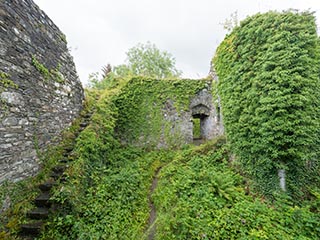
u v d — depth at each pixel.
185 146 9.80
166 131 9.98
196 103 10.56
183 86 10.50
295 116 4.27
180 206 4.17
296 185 4.74
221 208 4.13
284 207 4.20
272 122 4.47
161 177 6.50
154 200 5.22
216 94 8.85
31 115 4.23
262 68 4.78
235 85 5.75
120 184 5.15
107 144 6.46
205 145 7.64
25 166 3.94
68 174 4.15
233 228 3.50
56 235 3.21
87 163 4.90
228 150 6.60
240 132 5.58
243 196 4.72
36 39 4.57
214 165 6.48
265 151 4.76
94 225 3.66
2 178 3.32
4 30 3.49
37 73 4.53
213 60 8.27
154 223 4.10
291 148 4.33
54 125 5.24
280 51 4.48
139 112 9.64
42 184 4.08
